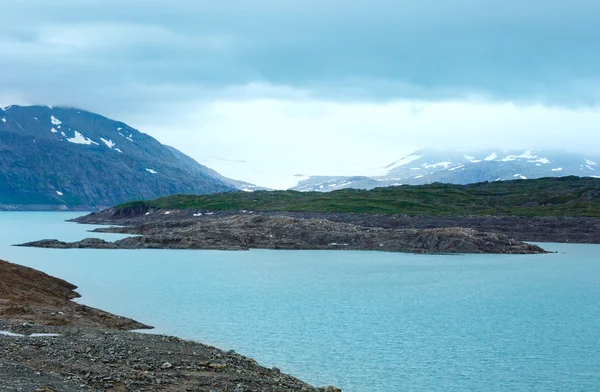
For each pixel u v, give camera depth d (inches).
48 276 4569.4
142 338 2256.4
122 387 1531.7
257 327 3440.0
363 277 6013.8
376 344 3063.5
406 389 2338.8
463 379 2490.2
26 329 2236.7
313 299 4559.5
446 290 5137.8
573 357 2871.6
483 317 3870.6
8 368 1551.4
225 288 5123.0
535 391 2352.4
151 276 5969.5
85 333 2242.9
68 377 1545.3
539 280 5871.1
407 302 4463.6
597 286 5447.8
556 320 3794.3
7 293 3400.6
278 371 2105.1
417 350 2957.7
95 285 5231.3
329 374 2516.0
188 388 1599.4
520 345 3090.6
